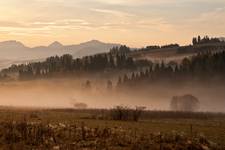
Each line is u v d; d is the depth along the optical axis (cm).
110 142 3144
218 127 5625
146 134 3731
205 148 3123
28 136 3147
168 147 3009
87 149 2852
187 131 4600
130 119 6806
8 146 2822
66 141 3150
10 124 3609
